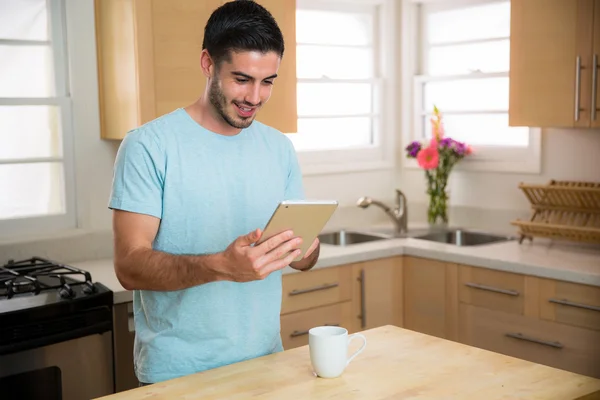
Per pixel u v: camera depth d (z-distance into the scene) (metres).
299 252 1.46
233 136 1.71
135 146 1.60
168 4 2.72
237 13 1.54
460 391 1.41
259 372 1.54
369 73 3.95
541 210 3.21
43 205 2.96
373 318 3.17
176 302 1.64
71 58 2.93
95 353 2.29
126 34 2.74
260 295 1.72
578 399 1.38
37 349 2.16
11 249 2.80
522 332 2.81
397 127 4.02
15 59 2.85
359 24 3.89
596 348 2.58
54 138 2.96
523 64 3.05
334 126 3.84
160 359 1.65
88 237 2.99
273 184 1.78
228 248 1.42
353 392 1.42
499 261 2.84
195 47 2.81
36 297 2.24
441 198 3.68
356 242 3.71
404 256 3.26
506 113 3.61
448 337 3.10
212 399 1.39
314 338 1.49
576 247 3.09
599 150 3.17
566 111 2.92
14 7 2.83
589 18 2.80
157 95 2.73
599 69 2.80
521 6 3.03
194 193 1.65
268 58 1.55
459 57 3.80
